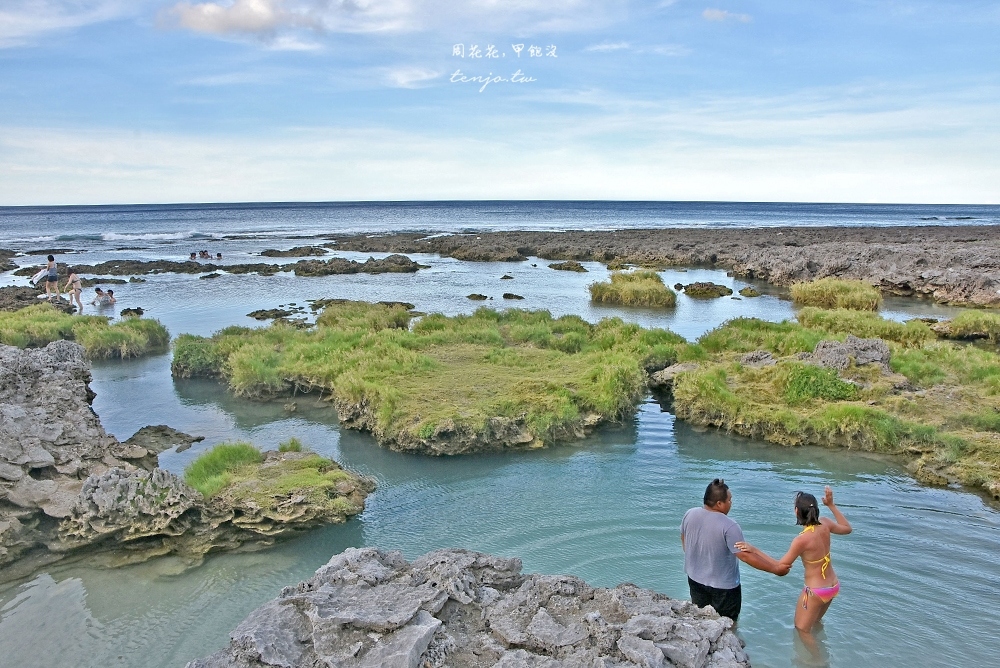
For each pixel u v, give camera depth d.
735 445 13.28
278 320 25.70
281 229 96.81
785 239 65.94
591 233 78.88
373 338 19.75
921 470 11.76
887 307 32.41
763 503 10.62
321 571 6.70
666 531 9.73
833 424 13.23
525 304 33.03
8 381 12.76
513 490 11.28
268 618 5.88
